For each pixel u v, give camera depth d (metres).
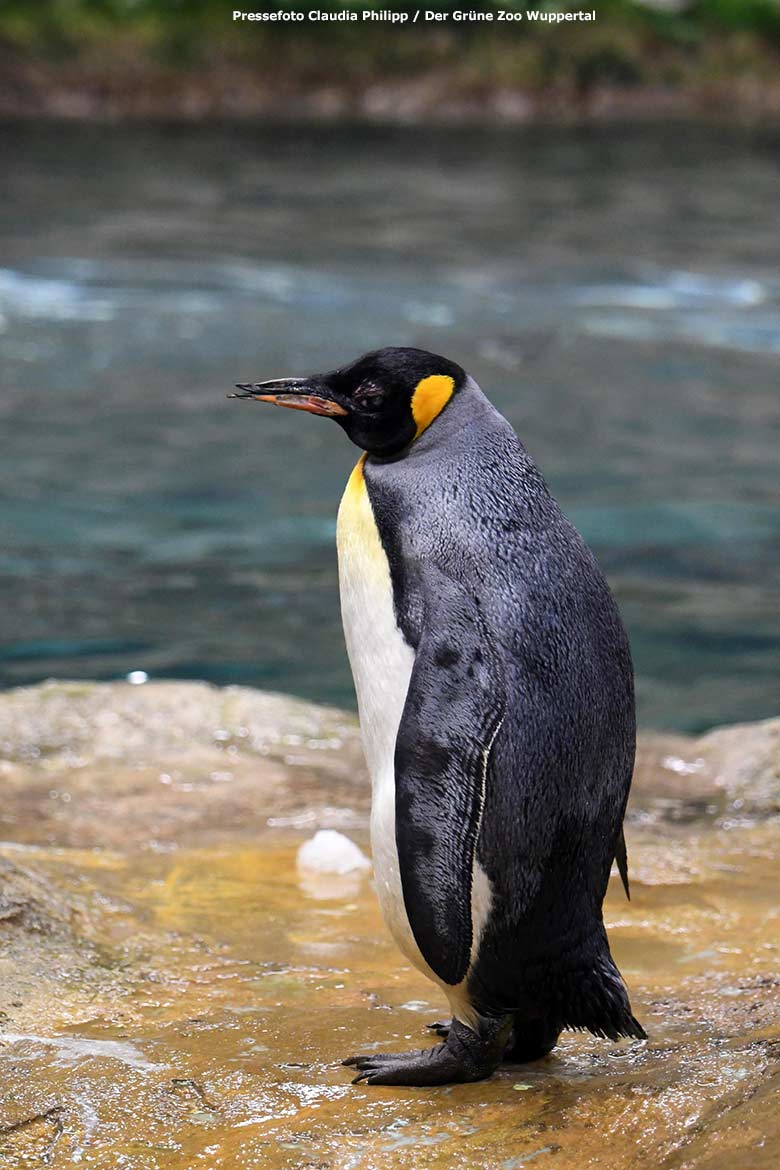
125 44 57.72
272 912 8.28
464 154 50.19
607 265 34.41
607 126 58.06
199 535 17.64
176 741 11.41
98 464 20.14
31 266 32.22
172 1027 6.58
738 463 20.72
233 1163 5.22
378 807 5.84
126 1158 5.30
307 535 17.73
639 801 10.55
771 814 10.29
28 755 11.06
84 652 14.24
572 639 5.63
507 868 5.53
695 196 43.53
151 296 30.12
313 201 41.16
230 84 58.78
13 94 56.09
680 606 15.77
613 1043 6.30
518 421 22.52
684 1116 5.23
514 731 5.49
